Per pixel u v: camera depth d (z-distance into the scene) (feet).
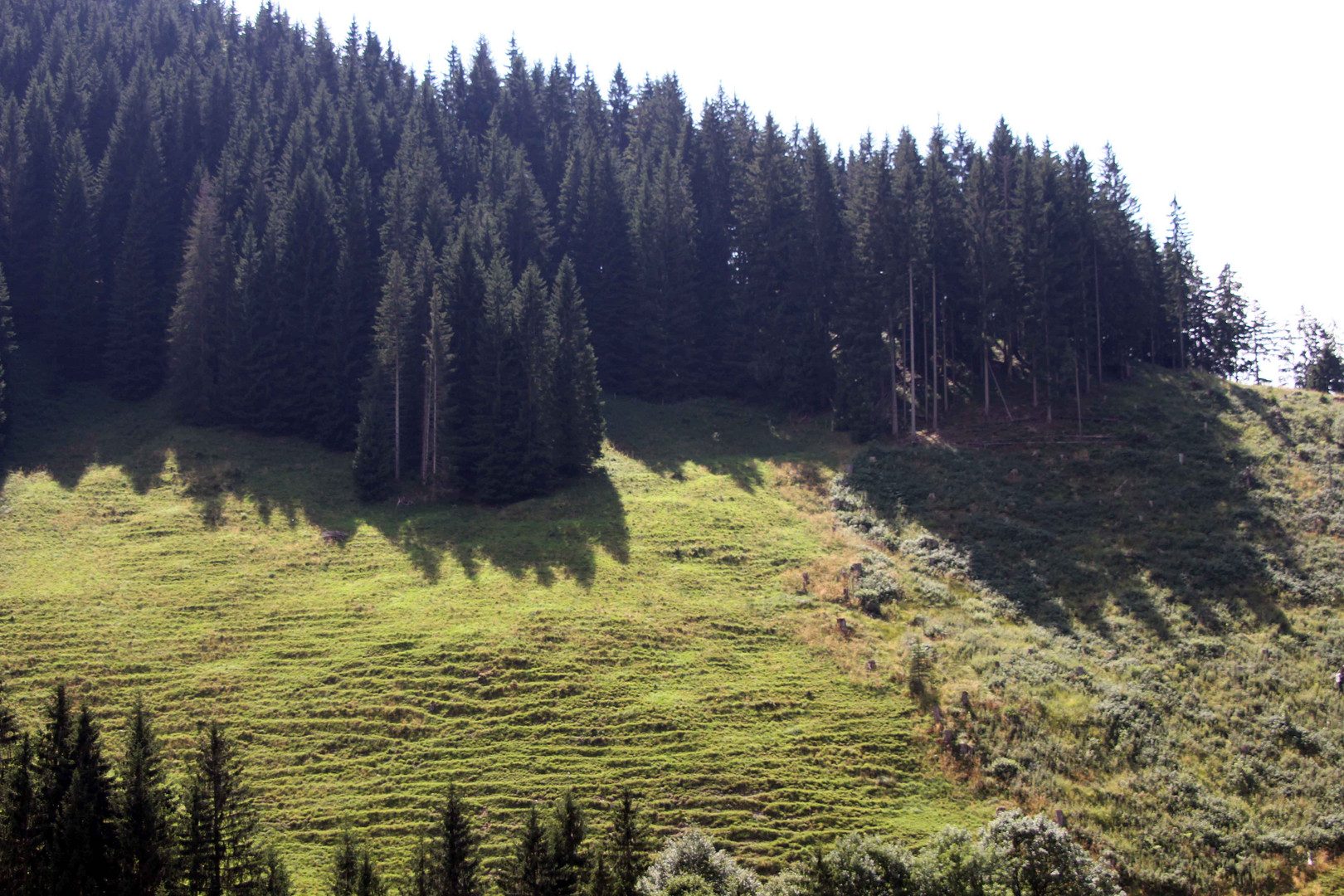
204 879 101.76
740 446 263.70
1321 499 211.82
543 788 126.93
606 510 217.36
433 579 183.62
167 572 181.57
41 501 208.33
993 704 146.30
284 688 145.38
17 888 97.55
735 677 152.97
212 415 254.88
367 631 161.99
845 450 250.37
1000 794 131.13
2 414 232.53
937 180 273.13
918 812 126.93
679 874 102.12
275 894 101.24
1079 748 140.15
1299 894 119.44
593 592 178.50
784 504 223.92
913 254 259.60
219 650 155.33
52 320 273.75
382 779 128.47
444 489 229.86
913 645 161.79
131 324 268.62
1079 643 169.27
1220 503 211.00
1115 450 234.17
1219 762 139.95
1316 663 162.50
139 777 102.99
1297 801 133.80
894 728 141.49
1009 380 279.69
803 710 144.66
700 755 134.21
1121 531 204.44
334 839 117.80
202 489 219.82
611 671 152.46
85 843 98.32
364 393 239.09
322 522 209.77
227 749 110.01
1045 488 222.89
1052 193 262.47
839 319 270.87
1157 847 123.75
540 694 145.59
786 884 103.50
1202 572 187.52
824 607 175.94
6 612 161.68
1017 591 186.39
